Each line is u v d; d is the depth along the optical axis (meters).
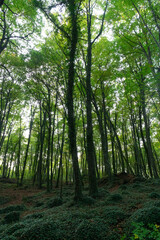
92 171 9.62
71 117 9.09
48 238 4.23
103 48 13.98
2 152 31.08
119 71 14.00
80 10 9.03
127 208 6.16
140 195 8.34
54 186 21.80
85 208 6.99
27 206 10.73
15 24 12.38
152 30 10.37
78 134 24.36
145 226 4.18
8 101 18.94
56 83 13.11
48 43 13.52
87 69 10.98
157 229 3.63
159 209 4.58
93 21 12.77
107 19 11.47
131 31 10.62
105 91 16.61
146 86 9.30
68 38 9.44
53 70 12.61
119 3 10.38
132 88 10.98
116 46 12.09
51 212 7.13
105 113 17.52
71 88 9.26
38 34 13.44
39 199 12.63
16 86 17.34
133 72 14.24
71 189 17.00
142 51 10.27
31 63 13.19
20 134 24.00
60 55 12.83
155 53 10.61
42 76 13.84
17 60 14.38
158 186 10.94
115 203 7.15
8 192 16.50
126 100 18.12
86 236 4.17
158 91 9.21
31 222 5.65
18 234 4.54
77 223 5.10
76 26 9.30
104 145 15.46
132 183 13.52
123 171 17.42
